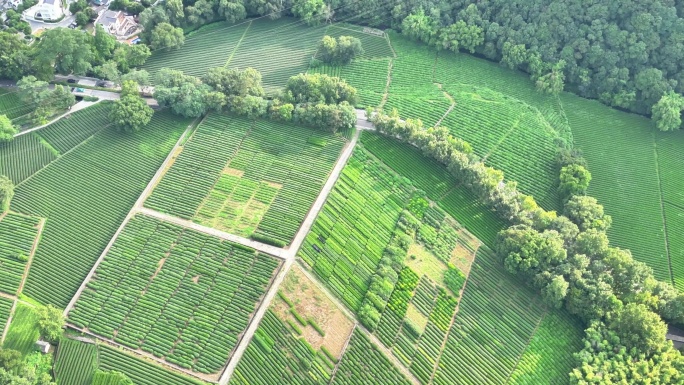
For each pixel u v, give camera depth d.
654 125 198.25
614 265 157.75
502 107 199.88
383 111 197.38
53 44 191.88
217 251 162.00
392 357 147.12
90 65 196.75
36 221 166.75
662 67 197.62
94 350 144.38
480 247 168.25
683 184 187.12
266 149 185.50
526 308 159.00
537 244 158.50
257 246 163.00
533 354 152.00
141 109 187.00
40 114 185.50
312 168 180.75
